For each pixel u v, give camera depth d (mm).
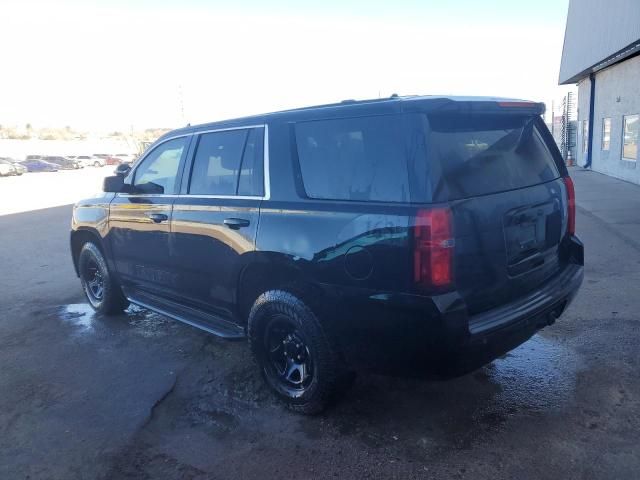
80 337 5340
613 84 18172
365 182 3148
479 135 3301
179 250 4398
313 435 3432
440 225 2814
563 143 28359
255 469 3123
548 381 3949
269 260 3568
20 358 4875
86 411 3859
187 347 4965
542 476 2928
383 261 2967
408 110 3006
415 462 3105
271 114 3826
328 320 3336
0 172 45062
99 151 81250
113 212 5215
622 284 6043
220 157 4145
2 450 3410
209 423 3637
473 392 3850
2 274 8211
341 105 3385
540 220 3566
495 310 3168
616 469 2947
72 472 3162
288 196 3551
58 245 10586
